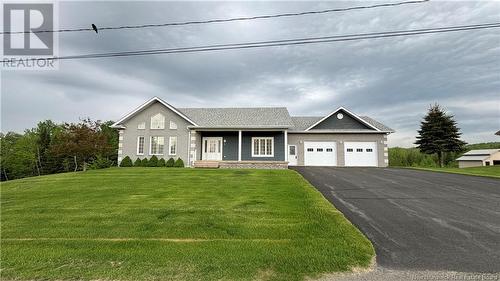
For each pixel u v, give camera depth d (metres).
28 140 49.78
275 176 15.11
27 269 4.60
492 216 7.53
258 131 25.19
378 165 25.77
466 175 16.30
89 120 27.66
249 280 4.14
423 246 5.50
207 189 11.41
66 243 5.77
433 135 37.59
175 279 4.18
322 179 14.41
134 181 13.59
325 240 5.71
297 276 4.26
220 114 27.47
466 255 5.06
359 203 9.02
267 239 5.86
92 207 8.72
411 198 9.74
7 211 8.42
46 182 13.80
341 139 26.28
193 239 5.96
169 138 24.50
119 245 5.62
